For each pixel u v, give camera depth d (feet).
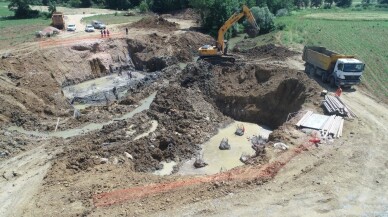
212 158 108.88
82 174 87.40
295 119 106.22
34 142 107.65
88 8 347.97
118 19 267.59
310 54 139.85
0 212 73.20
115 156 99.40
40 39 192.95
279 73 143.02
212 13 230.07
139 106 137.69
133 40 198.49
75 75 172.76
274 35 203.10
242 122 135.95
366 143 92.27
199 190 75.87
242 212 68.69
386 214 67.97
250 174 80.48
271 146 92.12
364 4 341.62
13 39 193.57
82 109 136.98
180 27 240.73
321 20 240.12
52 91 142.20
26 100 128.47
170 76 165.58
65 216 69.67
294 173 80.02
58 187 81.10
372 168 81.87
